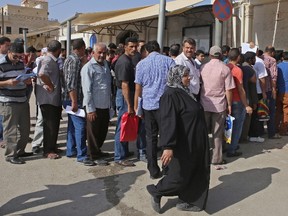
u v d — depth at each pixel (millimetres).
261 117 7320
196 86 5703
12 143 6000
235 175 5520
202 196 4234
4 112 5867
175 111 3977
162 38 7355
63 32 27016
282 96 7867
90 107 5668
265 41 12320
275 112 7953
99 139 6129
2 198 4648
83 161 6004
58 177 5422
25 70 5945
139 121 6023
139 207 4434
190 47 5629
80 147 6059
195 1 12242
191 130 4051
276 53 8820
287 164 6023
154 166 5355
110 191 4910
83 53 6027
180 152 4059
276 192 4875
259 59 7336
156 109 5152
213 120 5859
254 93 6902
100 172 5648
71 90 5766
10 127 5953
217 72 5719
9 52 5633
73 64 5766
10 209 4332
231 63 6281
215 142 5891
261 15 12352
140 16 13188
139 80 5320
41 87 6148
